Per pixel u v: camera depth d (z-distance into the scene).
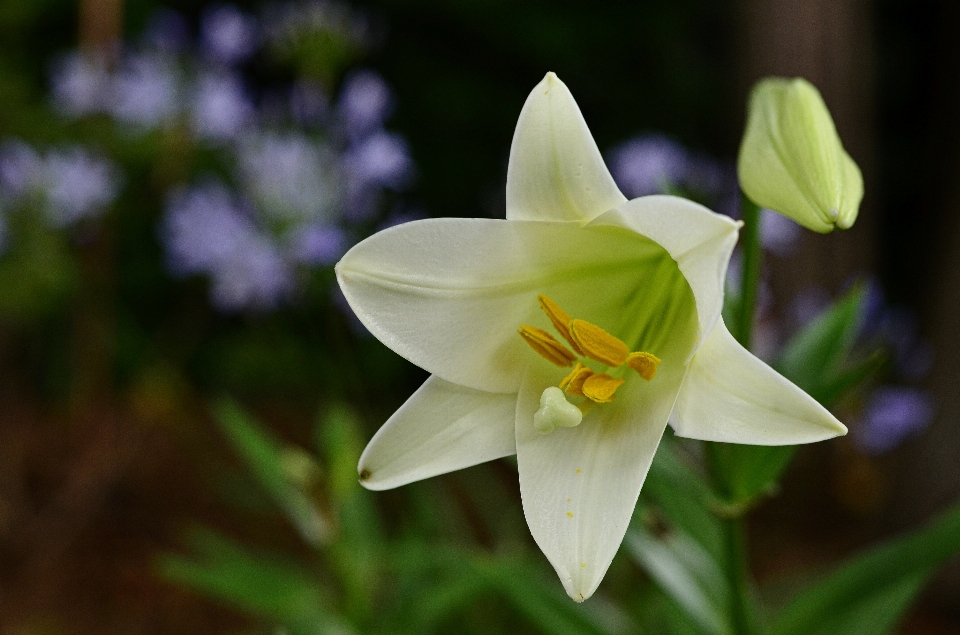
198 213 0.74
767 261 1.03
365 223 0.87
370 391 1.13
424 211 1.56
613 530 0.50
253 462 0.66
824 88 1.11
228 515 1.00
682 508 0.58
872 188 1.17
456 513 0.91
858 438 0.88
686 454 0.63
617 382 0.52
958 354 1.07
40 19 1.43
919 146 1.55
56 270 1.00
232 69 1.14
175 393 1.19
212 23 0.85
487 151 1.58
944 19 1.47
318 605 0.68
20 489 1.01
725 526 0.56
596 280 0.55
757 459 0.55
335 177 0.75
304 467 0.67
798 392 0.49
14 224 0.94
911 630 0.99
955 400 1.06
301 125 0.78
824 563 1.03
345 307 0.77
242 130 0.84
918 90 1.55
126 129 0.92
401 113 1.57
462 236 0.52
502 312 0.53
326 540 0.67
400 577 0.70
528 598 0.60
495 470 1.04
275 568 0.68
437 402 0.53
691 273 0.49
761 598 0.88
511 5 1.56
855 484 1.07
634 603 0.76
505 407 0.53
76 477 1.02
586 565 0.50
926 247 1.53
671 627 0.64
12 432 1.09
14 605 0.90
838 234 1.05
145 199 1.11
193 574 0.66
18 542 0.97
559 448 0.52
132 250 1.34
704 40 1.59
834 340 0.57
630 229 0.52
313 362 1.09
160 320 1.34
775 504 1.13
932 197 1.51
